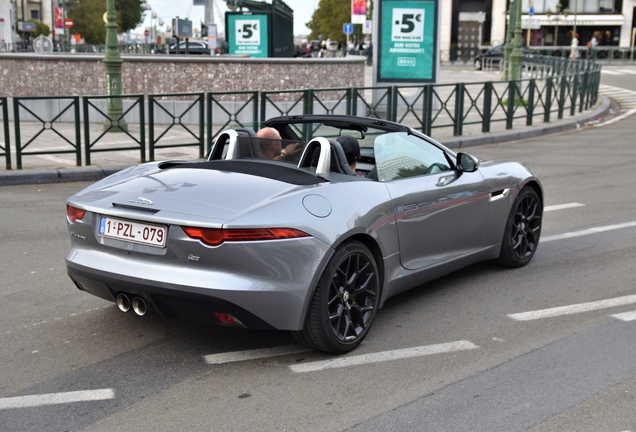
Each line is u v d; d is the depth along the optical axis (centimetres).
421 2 1927
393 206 471
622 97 2684
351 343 436
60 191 1012
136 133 1491
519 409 364
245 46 2600
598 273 609
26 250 681
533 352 440
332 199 430
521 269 623
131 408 368
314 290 410
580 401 373
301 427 347
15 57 1673
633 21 6078
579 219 819
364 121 525
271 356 434
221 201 409
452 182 536
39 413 363
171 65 1619
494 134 1569
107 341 459
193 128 1583
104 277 414
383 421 352
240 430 345
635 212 855
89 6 6862
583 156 1339
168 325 486
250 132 513
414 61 1950
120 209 416
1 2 6369
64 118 1680
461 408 366
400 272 487
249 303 388
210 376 406
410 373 409
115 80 1441
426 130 1489
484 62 4709
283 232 394
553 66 2884
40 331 476
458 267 559
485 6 6228
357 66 1753
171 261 397
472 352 440
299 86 1650
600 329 479
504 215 594
